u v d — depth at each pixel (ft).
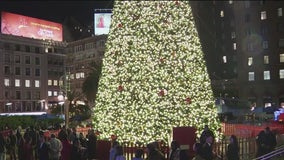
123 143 65.82
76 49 351.05
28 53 270.46
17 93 256.93
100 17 326.85
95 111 74.74
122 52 70.54
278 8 243.81
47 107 277.85
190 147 56.80
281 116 131.44
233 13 306.55
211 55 320.70
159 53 69.46
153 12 70.74
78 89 342.64
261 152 54.49
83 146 61.62
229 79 276.82
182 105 68.59
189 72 69.82
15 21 265.34
